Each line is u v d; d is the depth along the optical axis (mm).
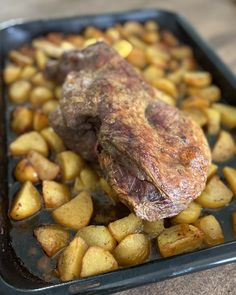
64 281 241
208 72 443
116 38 493
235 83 394
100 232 277
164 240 269
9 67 451
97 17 518
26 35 497
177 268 231
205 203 304
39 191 326
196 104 400
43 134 367
